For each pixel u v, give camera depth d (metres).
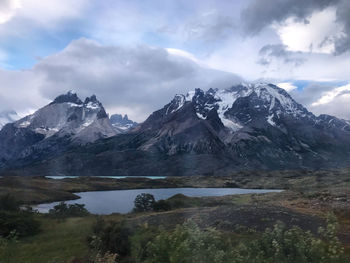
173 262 12.80
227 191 149.62
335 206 50.03
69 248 26.55
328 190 86.56
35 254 25.17
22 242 29.83
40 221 40.47
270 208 39.72
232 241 24.27
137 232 24.05
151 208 61.91
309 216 36.12
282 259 15.02
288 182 174.75
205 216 38.44
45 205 90.25
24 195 100.12
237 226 31.92
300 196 72.94
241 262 14.71
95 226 29.70
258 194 91.56
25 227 33.28
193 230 14.20
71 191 153.00
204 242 14.25
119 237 23.22
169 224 35.69
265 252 16.09
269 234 16.84
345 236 27.61
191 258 13.36
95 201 107.12
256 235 28.09
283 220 33.72
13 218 34.38
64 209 53.22
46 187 136.88
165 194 133.88
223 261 14.10
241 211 38.25
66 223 39.72
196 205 66.31
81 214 51.78
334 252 14.36
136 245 20.70
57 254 25.12
